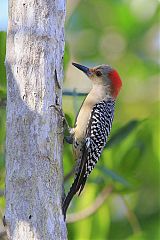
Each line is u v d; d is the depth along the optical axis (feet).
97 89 41.73
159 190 55.26
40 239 32.14
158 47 61.57
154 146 52.29
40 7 33.45
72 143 39.78
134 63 60.85
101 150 40.11
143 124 52.44
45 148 32.89
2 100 38.40
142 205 55.57
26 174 32.35
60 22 34.30
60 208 33.27
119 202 52.95
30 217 32.17
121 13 61.72
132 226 52.70
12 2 33.53
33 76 33.06
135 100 57.36
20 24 33.32
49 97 33.40
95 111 40.52
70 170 41.57
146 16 61.16
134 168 43.32
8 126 32.99
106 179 42.78
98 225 45.39
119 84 42.52
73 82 55.36
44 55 33.30
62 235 32.99
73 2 57.57
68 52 40.60
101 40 61.82
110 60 61.11
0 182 39.11
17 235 32.14
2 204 42.60
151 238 54.39
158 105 56.44
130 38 61.57
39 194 32.40
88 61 61.16
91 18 62.23
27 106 32.86
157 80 59.77
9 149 32.73
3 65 38.09
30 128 32.73
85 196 44.37
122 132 40.63
